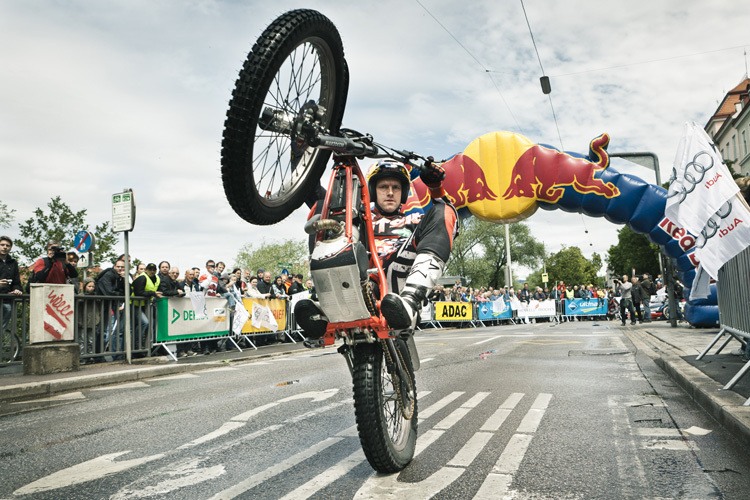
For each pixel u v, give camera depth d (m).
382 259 3.16
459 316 21.55
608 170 12.45
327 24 3.17
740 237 5.40
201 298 10.52
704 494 2.64
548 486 2.78
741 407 3.97
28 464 3.41
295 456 3.40
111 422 4.63
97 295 8.78
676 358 7.06
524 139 13.00
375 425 2.77
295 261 59.41
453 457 3.31
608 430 3.92
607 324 21.11
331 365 8.34
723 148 51.56
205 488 2.86
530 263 55.22
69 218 18.92
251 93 2.71
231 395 5.82
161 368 8.12
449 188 13.24
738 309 5.82
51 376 7.23
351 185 2.87
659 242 12.49
